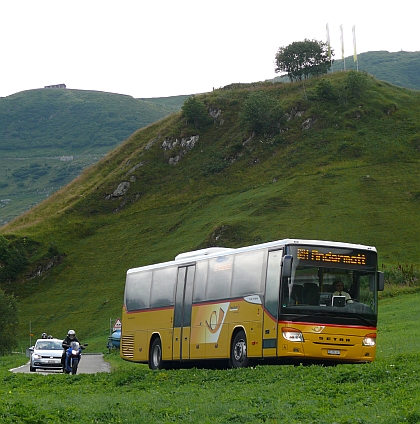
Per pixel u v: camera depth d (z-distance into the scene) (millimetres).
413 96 163125
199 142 163375
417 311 54156
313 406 16344
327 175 132000
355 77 160000
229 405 17094
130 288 36062
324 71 186250
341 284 24734
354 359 24250
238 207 128375
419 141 141375
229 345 27031
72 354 34188
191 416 16047
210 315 28562
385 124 150125
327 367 22125
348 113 154500
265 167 145250
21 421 15828
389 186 124750
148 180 155750
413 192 121812
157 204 144625
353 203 119750
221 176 148125
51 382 27188
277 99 170000
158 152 163750
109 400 19438
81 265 128375
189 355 29812
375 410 15156
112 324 99438
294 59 186625
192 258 30953
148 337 33375
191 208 137125
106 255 130125
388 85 172500
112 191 153375
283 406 16500
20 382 27750
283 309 24062
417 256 100500
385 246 105125
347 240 108250
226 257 28266
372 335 24594
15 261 129750
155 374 25609
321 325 24094
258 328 25250
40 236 138625
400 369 20281
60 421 16250
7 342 80188
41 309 114688
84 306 111188
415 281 75750
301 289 24297
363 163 135500
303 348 23828
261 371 23141
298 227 113750
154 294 33438
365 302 24781
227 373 23828
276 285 24562
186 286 30766
